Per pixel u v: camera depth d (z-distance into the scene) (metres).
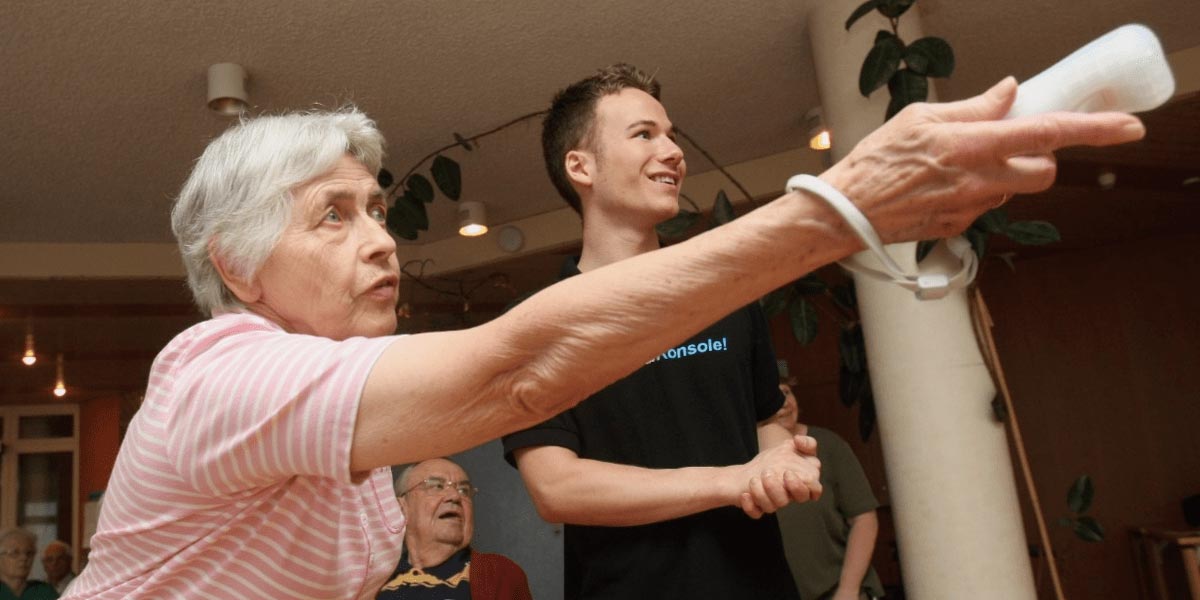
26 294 5.41
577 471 1.24
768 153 4.46
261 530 0.79
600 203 1.54
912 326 2.74
